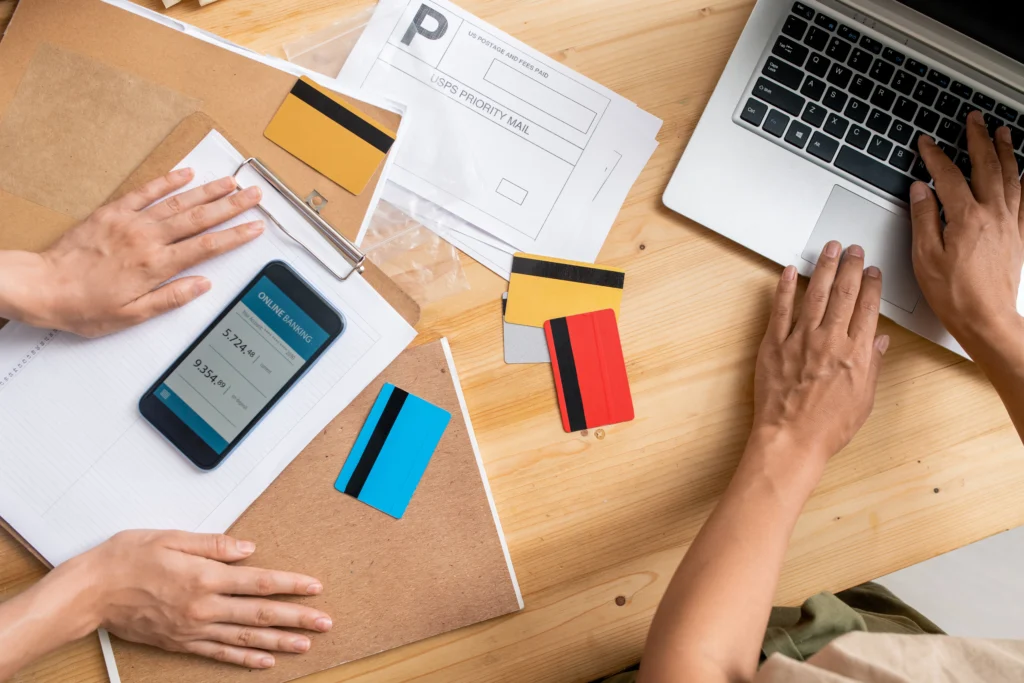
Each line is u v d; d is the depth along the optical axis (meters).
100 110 0.66
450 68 0.70
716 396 0.70
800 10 0.68
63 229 0.65
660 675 0.53
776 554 0.60
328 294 0.66
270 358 0.66
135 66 0.66
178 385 0.65
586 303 0.69
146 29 0.67
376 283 0.67
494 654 0.67
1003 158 0.68
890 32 0.68
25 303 0.61
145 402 0.64
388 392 0.67
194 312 0.66
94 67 0.66
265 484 0.65
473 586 0.66
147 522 0.64
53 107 0.65
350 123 0.68
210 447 0.65
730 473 0.70
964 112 0.69
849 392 0.67
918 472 0.71
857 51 0.68
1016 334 0.65
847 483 0.71
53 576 0.61
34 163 0.65
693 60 0.71
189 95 0.67
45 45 0.66
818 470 0.65
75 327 0.63
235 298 0.66
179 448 0.64
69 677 0.63
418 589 0.66
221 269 0.66
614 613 0.68
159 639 0.63
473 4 0.71
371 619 0.65
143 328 0.65
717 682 0.53
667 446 0.70
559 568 0.68
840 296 0.68
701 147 0.68
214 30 0.69
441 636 0.67
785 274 0.69
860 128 0.68
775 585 0.58
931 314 0.70
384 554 0.66
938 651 0.51
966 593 0.74
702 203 0.69
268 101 0.67
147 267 0.63
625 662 0.68
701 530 0.62
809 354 0.67
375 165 0.68
